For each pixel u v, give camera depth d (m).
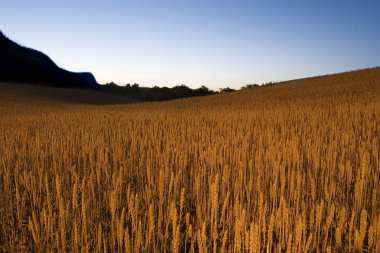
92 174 5.15
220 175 5.45
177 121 14.55
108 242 3.79
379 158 6.09
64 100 69.44
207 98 48.59
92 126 13.46
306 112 15.84
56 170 6.12
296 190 4.14
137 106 40.41
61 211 3.53
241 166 5.43
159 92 136.62
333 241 3.67
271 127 10.81
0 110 30.20
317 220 3.29
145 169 6.00
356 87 36.25
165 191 4.54
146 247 3.29
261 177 5.04
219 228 3.91
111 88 141.75
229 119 14.23
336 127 9.37
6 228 4.23
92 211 4.36
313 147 6.47
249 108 24.25
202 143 7.70
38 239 3.46
